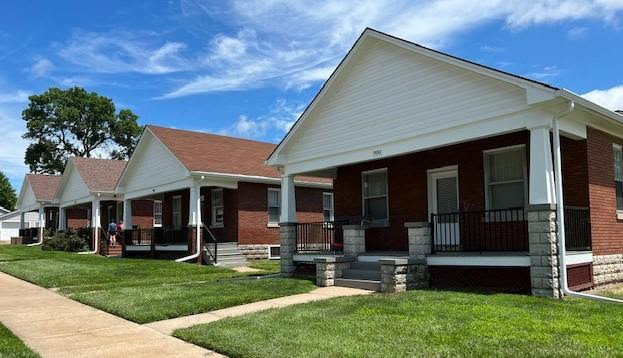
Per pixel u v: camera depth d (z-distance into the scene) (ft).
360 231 46.52
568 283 34.45
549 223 32.24
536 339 21.18
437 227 46.73
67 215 134.31
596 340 20.90
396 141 42.60
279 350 20.85
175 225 88.28
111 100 209.97
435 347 20.43
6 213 235.61
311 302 32.48
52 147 200.13
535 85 32.55
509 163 41.93
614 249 40.52
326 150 49.21
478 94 36.78
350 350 20.38
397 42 41.88
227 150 83.66
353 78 46.91
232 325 26.05
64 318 30.63
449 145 41.83
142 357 21.43
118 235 104.99
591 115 36.58
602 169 40.11
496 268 36.81
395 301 31.14
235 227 75.15
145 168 84.64
